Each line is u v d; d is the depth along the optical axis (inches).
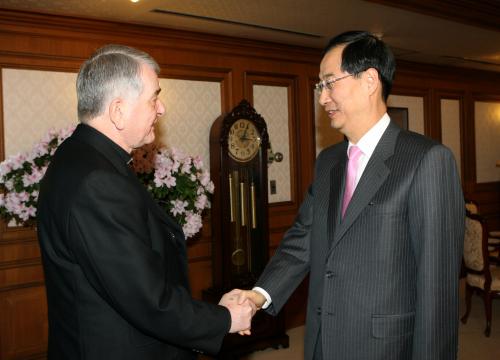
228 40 157.6
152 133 54.8
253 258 148.2
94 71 50.1
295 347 152.3
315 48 177.3
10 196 108.3
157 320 46.9
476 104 247.3
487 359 137.2
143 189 51.9
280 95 173.3
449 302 52.3
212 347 51.3
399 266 53.9
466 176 242.5
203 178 127.1
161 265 48.3
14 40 124.4
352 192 58.7
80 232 45.0
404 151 55.1
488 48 187.6
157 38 145.3
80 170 46.7
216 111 157.6
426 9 135.6
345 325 55.4
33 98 127.6
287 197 175.3
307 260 68.3
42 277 131.5
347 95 56.4
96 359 47.2
